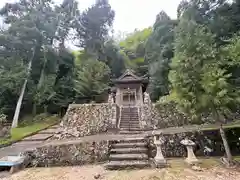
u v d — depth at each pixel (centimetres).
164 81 1627
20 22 1544
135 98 1748
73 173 592
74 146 772
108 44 2612
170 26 1848
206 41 668
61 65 2011
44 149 756
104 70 1952
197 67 637
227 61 635
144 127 994
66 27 2141
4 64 1469
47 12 1844
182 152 782
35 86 1658
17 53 1600
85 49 2370
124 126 1048
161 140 802
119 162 646
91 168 649
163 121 1021
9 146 891
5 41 1494
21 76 1485
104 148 762
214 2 1253
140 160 664
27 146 864
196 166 593
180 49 699
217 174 508
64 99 1848
